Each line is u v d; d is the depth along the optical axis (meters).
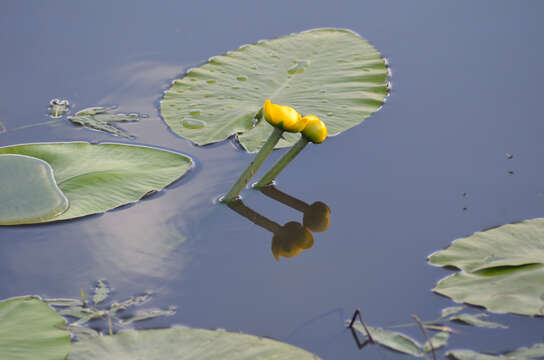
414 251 3.42
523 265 3.37
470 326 3.34
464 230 3.44
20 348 3.31
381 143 3.57
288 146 3.57
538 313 3.33
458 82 3.67
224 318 3.36
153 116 3.62
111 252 3.43
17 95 3.66
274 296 3.38
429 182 3.51
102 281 3.39
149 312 3.36
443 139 3.57
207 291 3.38
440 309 3.36
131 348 3.31
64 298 3.38
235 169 3.53
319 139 3.46
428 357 3.31
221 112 3.61
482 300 3.35
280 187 3.51
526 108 3.61
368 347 3.33
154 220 3.46
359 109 3.61
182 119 3.61
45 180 3.48
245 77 3.67
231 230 3.45
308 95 3.63
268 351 3.31
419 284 3.38
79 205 3.47
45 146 3.54
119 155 3.54
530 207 3.46
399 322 3.35
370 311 3.36
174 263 3.42
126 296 3.38
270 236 3.44
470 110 3.61
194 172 3.53
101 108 3.64
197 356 3.31
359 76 3.67
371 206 3.48
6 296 3.38
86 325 3.35
